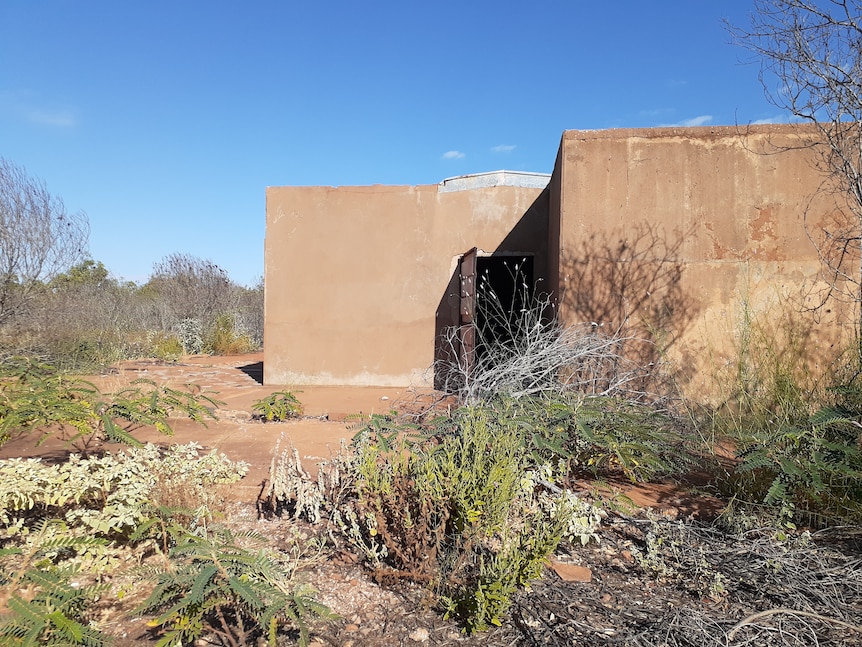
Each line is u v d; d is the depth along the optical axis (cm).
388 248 1098
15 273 1127
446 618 291
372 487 339
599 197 742
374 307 1098
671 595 318
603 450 477
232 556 257
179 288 2239
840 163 576
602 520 410
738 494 439
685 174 729
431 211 1089
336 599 306
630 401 511
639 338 670
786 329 702
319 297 1106
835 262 701
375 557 333
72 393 434
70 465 338
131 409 417
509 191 1066
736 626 271
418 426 436
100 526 306
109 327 1551
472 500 319
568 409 454
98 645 237
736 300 716
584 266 743
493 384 498
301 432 682
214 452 394
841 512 386
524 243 1066
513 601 306
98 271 1953
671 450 476
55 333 1189
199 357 1838
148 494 339
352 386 1097
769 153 681
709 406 650
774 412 514
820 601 306
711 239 723
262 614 248
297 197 1109
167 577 249
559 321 738
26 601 225
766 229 714
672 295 726
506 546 325
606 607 303
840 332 693
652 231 733
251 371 1388
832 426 430
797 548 347
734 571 334
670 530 381
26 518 374
